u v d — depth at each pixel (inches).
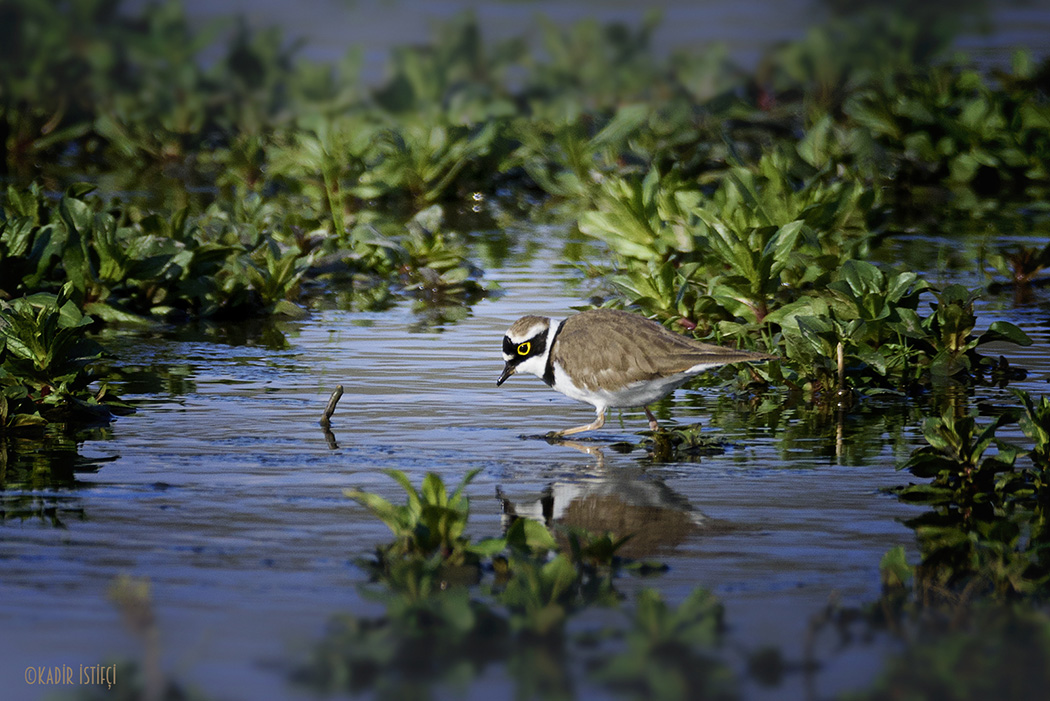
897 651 276.5
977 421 468.4
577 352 443.8
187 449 429.7
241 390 513.0
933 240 858.1
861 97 1147.3
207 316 658.8
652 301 593.6
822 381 514.3
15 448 428.1
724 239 570.6
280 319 660.7
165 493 382.0
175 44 1237.7
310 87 1213.1
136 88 1225.4
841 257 645.3
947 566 325.1
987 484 392.5
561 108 1202.0
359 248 786.8
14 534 344.8
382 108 1203.9
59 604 299.0
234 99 1228.5
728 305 584.7
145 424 460.4
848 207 662.5
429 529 325.1
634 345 435.2
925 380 533.3
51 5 1211.2
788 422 473.4
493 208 1040.2
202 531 349.1
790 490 388.5
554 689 259.1
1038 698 256.5
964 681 263.4
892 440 445.7
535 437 452.8
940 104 1116.5
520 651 275.7
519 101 1240.2
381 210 1002.1
